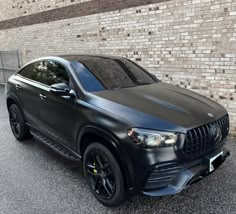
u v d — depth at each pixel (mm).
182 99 2996
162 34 5680
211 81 5098
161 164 2301
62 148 3465
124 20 6395
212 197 2875
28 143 4598
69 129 3164
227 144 4402
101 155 2684
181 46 5406
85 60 3580
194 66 5285
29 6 9664
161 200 2830
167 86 3584
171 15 5434
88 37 7523
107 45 6996
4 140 4766
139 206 2734
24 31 10281
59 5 8305
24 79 4301
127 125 2387
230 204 2750
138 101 2766
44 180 3311
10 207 2775
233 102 4891
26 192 3051
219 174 3365
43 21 9148
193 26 5133
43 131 3852
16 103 4457
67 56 3783
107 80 3287
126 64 3926
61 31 8461
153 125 2348
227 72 4848
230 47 4711
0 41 12094
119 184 2525
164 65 5793
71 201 2859
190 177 2395
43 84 3779
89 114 2748
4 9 11188
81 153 3066
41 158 3967
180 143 2340
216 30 4828
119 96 2875
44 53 9492
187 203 2773
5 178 3377
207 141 2545
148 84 3547
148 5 5805
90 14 7270
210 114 2727
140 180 2350
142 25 6020
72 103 3033
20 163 3801
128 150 2355
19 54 10914
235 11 4523
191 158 2434
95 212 2658
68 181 3277
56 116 3393
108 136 2510
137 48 6254
